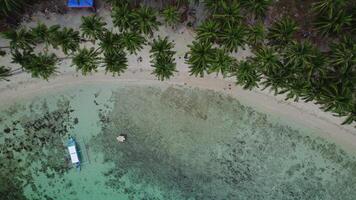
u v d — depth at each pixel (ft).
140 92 59.77
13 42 52.90
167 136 59.88
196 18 57.52
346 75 51.08
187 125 59.72
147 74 59.41
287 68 52.42
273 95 58.59
